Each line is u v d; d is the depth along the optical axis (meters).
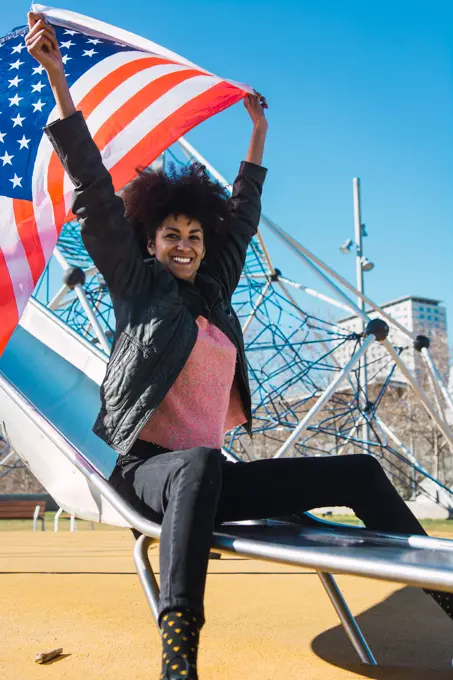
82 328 12.71
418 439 27.50
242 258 2.60
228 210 2.51
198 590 1.43
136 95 2.94
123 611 2.99
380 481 1.88
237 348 2.25
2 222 2.61
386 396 28.69
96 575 4.37
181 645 1.35
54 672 1.92
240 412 2.34
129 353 1.96
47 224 2.65
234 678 1.84
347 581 4.10
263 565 5.05
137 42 2.88
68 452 2.10
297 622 2.75
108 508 3.37
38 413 2.35
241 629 2.59
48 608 3.07
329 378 24.70
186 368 2.03
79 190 2.04
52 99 2.72
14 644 2.32
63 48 2.89
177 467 1.64
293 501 1.93
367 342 9.45
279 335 13.02
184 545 1.48
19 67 2.73
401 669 1.95
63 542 8.18
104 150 2.86
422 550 1.46
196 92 3.04
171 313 1.99
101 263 2.04
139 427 1.89
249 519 1.99
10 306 2.60
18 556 5.95
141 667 1.98
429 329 30.78
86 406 4.45
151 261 2.17
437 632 2.57
